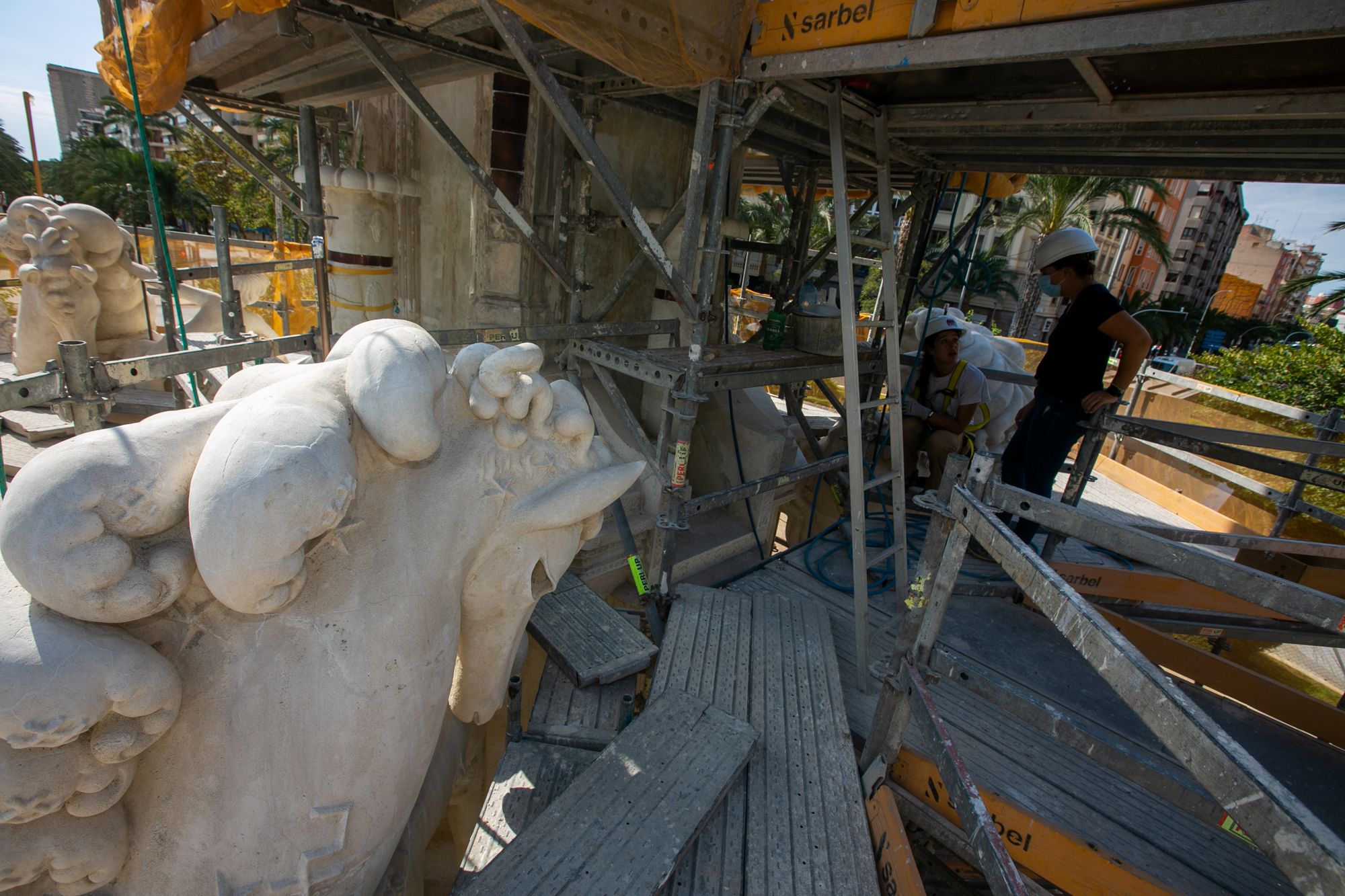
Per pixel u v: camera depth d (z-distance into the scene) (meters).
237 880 1.32
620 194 2.36
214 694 1.27
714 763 2.07
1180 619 3.39
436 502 1.51
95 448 1.13
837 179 2.73
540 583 1.84
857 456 2.82
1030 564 1.33
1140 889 1.93
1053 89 2.71
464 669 1.88
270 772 1.30
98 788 1.16
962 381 4.58
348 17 2.53
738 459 4.20
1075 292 3.62
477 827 1.96
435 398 1.46
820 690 2.60
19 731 1.00
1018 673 2.96
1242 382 9.97
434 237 4.46
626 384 4.54
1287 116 2.25
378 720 1.38
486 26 2.67
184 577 1.20
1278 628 3.24
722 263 4.64
